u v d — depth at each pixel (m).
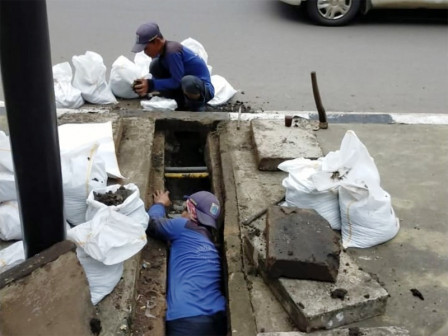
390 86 7.39
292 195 4.33
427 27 9.83
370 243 4.11
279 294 3.58
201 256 4.14
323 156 5.17
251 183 4.82
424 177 5.02
